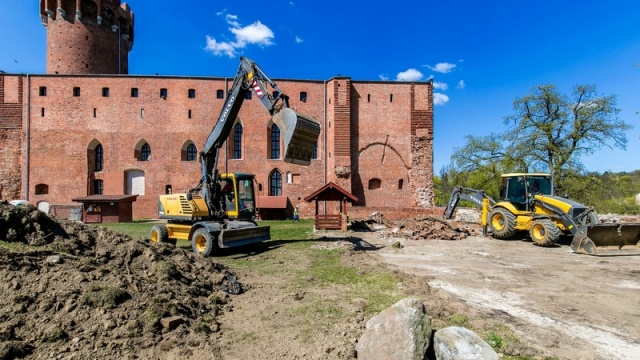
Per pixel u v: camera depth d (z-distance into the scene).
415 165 36.41
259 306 6.50
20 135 34.16
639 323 5.80
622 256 12.00
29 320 4.60
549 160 29.62
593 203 27.19
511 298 7.12
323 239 15.89
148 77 35.59
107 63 40.88
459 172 34.75
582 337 5.21
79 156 34.44
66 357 4.13
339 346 4.82
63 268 5.84
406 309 4.51
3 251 5.76
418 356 4.11
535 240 14.66
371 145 36.28
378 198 35.94
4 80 34.28
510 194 16.67
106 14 40.94
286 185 35.91
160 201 14.44
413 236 17.05
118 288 5.50
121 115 35.19
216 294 6.87
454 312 6.07
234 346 4.83
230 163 35.72
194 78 35.94
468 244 14.98
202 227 12.41
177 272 7.07
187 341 4.84
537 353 4.63
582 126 28.25
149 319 5.06
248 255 11.97
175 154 35.28
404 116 36.78
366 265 9.88
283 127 11.51
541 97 29.59
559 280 8.65
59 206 31.67
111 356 4.27
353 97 36.41
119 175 34.72
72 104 34.81
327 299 6.88
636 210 26.81
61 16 38.34
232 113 13.62
